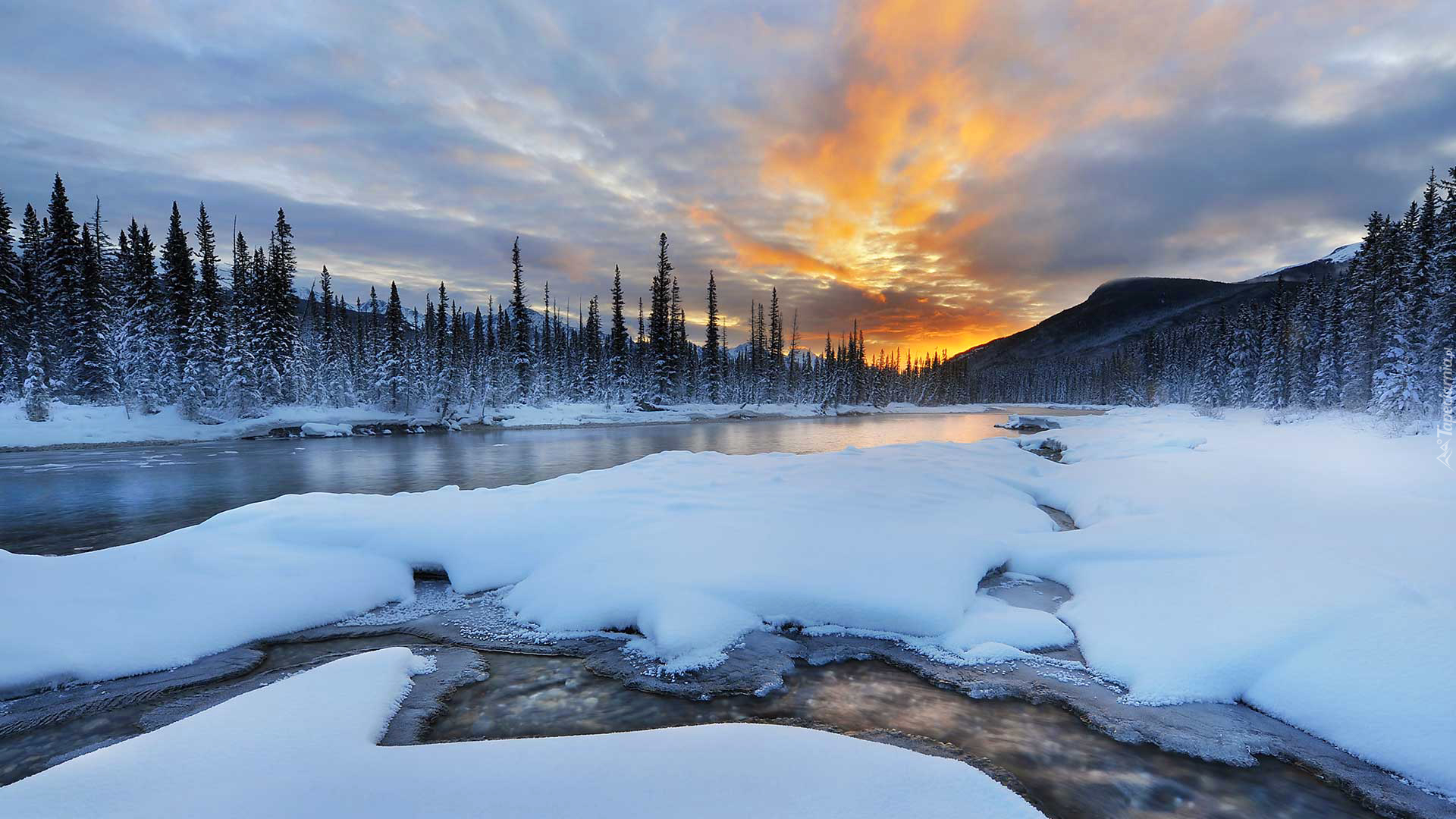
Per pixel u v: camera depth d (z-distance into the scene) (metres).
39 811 2.58
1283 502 8.64
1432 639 4.26
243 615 5.90
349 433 39.00
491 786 2.85
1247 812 3.30
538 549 7.63
